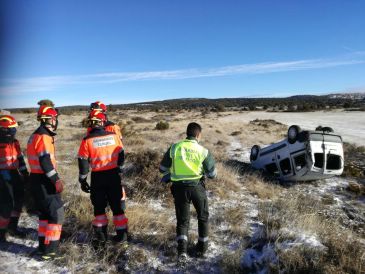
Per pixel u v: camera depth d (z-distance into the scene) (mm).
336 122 33781
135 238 5512
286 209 7004
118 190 5164
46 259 4754
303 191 9047
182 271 4719
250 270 4750
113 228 5754
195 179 4891
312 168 9000
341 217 7164
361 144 18234
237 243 5441
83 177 5039
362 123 31781
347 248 4848
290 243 5027
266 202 7648
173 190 4988
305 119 39781
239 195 8180
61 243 5234
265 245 5129
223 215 6559
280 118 43531
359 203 8133
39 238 4895
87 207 6473
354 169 10773
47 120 4730
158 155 9820
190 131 5070
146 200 7371
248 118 47156
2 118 5281
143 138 17484
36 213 6281
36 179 4734
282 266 4566
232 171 10219
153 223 6051
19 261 4727
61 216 4852
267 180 10062
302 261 4535
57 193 4793
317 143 9062
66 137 18438
